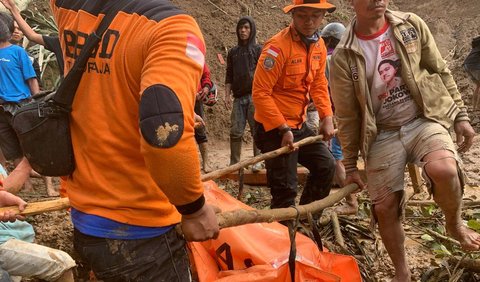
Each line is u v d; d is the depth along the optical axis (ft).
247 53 25.17
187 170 6.95
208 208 7.47
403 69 12.37
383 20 12.44
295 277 10.79
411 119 12.76
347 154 13.23
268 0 42.45
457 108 12.77
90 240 7.91
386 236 13.43
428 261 15.40
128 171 7.72
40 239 16.12
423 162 12.28
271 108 15.78
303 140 15.99
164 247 8.01
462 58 41.14
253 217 9.02
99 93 7.65
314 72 16.31
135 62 7.36
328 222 17.38
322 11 15.55
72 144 7.96
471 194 20.22
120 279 7.88
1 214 9.17
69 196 8.17
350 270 12.11
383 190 13.09
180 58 7.09
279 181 16.21
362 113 12.70
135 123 7.64
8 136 21.47
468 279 14.23
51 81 29.27
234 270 11.83
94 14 7.82
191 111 7.09
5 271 10.56
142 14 7.43
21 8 29.63
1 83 21.11
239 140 25.79
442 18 49.37
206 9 39.29
